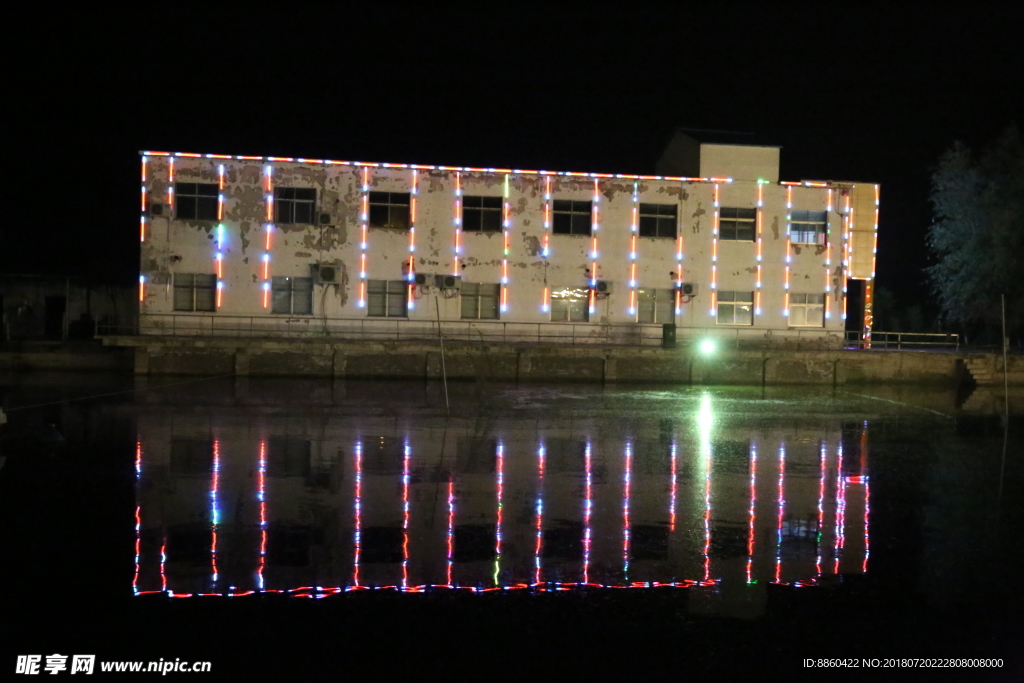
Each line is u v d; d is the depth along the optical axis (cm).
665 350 3319
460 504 1350
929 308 4950
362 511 1293
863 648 873
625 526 1250
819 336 3622
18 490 1379
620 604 962
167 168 3225
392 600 956
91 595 949
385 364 3225
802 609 962
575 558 1104
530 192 3428
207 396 2583
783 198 3591
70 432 1914
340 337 3247
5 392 2609
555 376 3316
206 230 3250
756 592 1007
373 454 1736
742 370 3409
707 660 841
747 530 1247
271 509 1292
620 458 1766
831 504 1414
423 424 2144
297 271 3300
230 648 840
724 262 3550
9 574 1003
